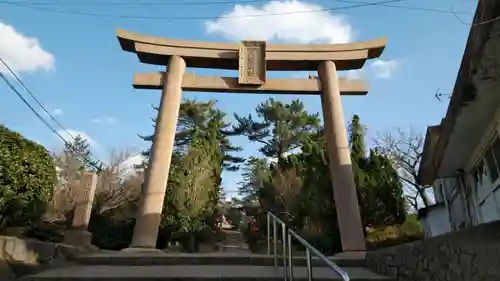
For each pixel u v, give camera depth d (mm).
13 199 5801
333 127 9625
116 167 21578
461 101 5391
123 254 7312
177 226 13414
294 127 25500
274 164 17922
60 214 13719
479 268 3396
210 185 15180
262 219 13672
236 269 6055
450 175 9438
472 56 4262
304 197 12297
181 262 6652
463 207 9516
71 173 19734
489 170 7410
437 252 4344
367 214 12086
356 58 10445
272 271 5848
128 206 17984
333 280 5316
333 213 11719
